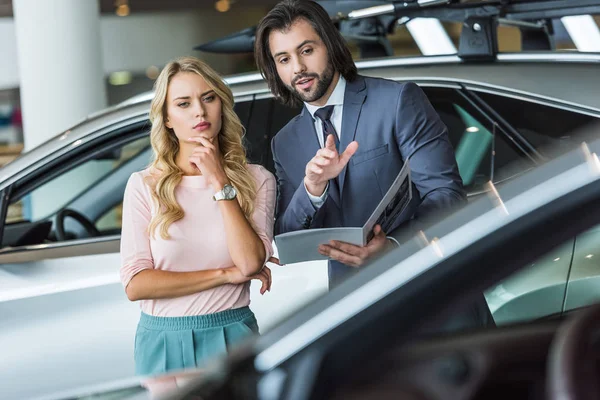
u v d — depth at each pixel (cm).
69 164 459
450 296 171
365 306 176
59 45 806
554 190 174
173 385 249
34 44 806
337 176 349
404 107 346
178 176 330
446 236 177
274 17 344
